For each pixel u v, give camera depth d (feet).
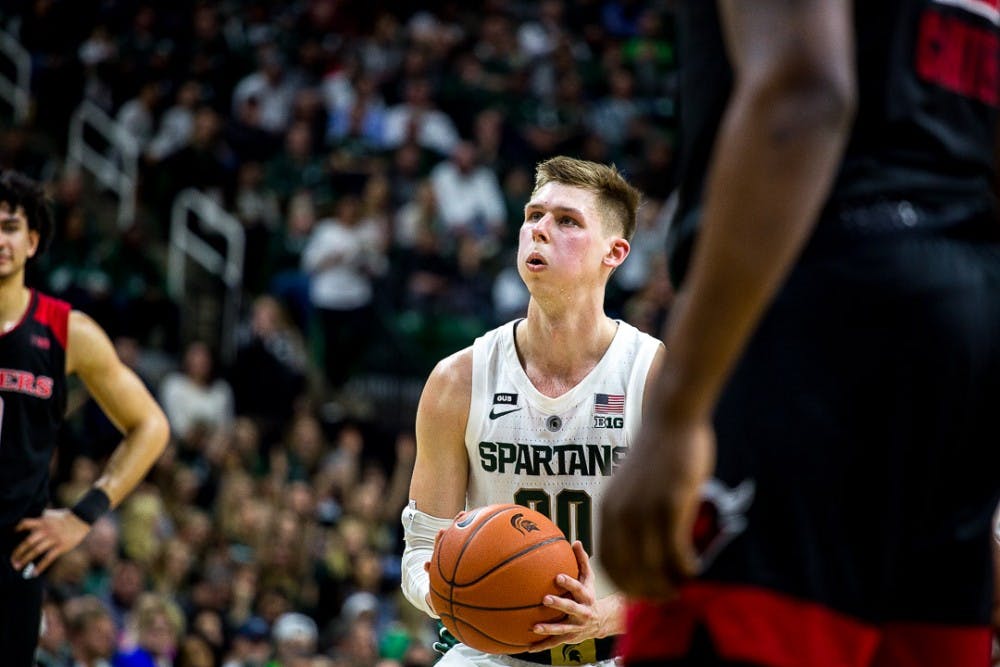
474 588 15.25
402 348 71.61
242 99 82.74
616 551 7.18
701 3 8.73
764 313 8.03
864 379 7.85
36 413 21.75
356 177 79.10
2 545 21.15
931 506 8.09
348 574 52.80
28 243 21.81
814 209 6.89
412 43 92.17
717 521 7.81
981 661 8.29
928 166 8.28
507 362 18.47
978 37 8.70
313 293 71.31
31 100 75.87
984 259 8.40
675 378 7.01
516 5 100.53
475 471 18.53
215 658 44.80
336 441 67.72
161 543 48.93
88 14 82.94
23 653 21.26
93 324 22.89
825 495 7.76
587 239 18.02
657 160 88.74
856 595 7.82
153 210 73.72
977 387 8.10
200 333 72.08
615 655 18.39
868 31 8.22
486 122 84.12
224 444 57.57
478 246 76.28
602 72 96.78
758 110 6.92
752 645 7.55
